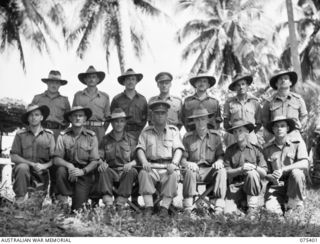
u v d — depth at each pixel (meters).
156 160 7.93
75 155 7.82
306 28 27.28
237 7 29.95
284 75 8.88
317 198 10.12
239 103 9.12
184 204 7.70
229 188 7.98
